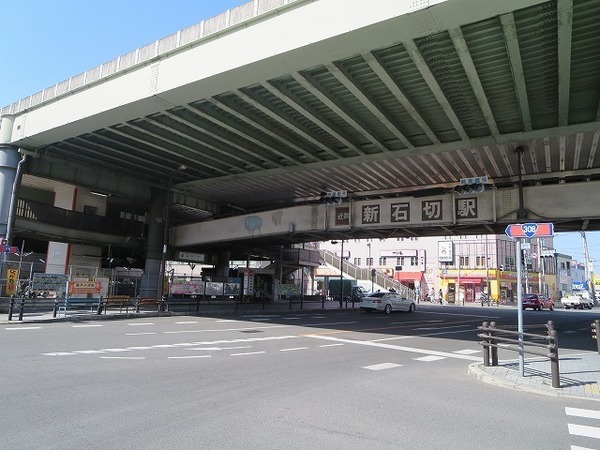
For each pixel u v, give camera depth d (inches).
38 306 884.6
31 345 479.2
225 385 324.8
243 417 247.0
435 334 765.9
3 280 887.1
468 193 879.7
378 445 210.8
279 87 647.1
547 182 996.6
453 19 463.5
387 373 401.7
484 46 520.4
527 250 2775.6
